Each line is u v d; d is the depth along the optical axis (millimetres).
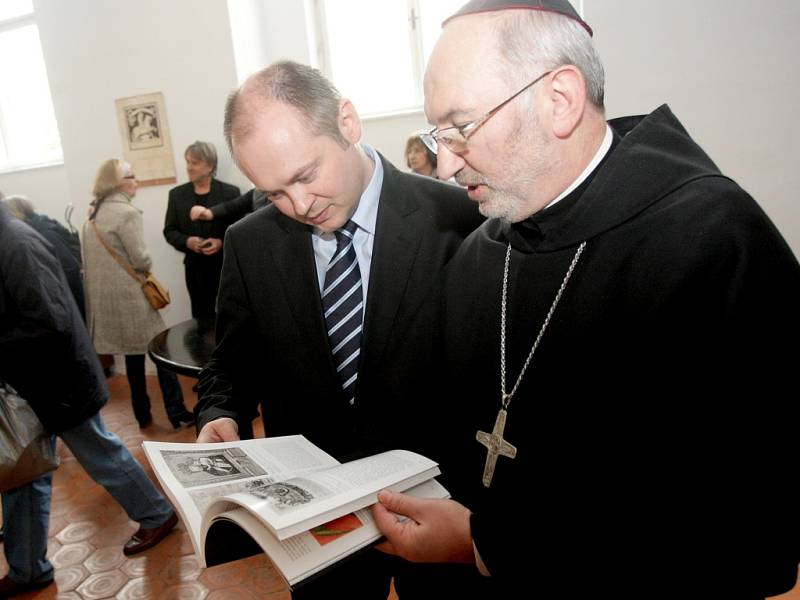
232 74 3795
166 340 2061
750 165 2822
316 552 687
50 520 2484
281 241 1086
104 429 2088
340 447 1073
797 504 551
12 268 1644
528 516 695
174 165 4133
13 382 1682
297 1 4016
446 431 966
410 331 1013
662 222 633
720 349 572
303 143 829
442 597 944
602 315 683
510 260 838
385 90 4188
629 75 2895
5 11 5406
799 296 570
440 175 729
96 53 4121
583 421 699
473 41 654
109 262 3166
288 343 1082
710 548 564
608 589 605
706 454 578
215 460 884
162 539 2238
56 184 5602
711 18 2717
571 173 709
